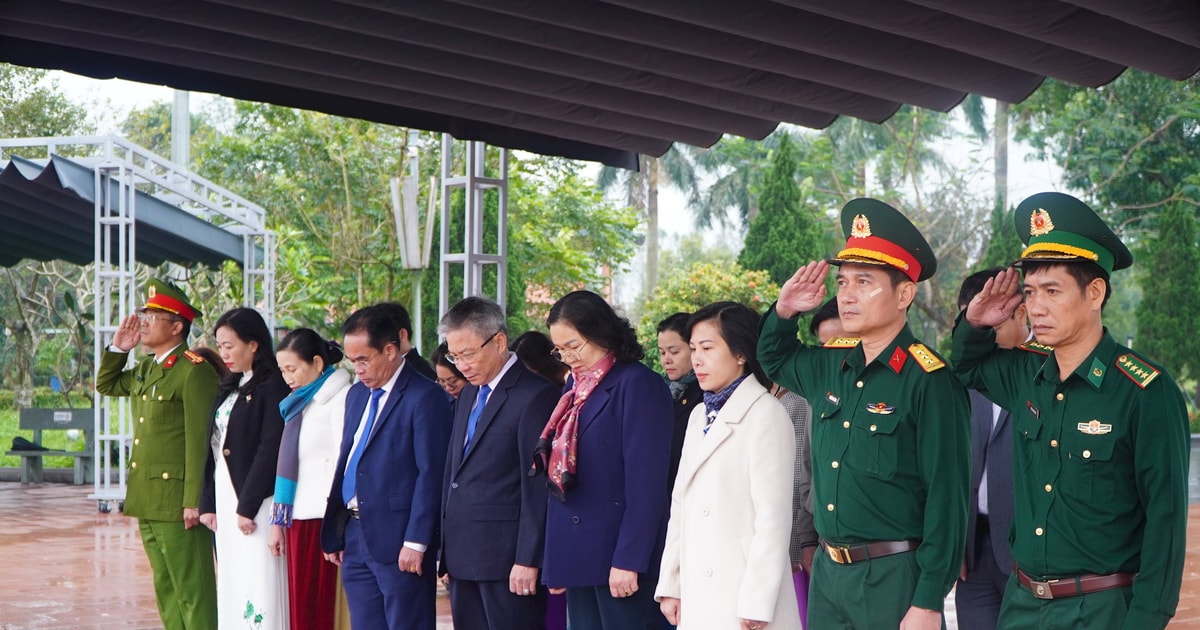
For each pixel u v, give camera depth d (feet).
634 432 13.82
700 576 12.50
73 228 41.22
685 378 16.46
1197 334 70.23
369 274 66.18
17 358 70.23
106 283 37.47
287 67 22.52
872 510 11.34
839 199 83.92
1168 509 9.87
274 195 65.10
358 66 22.81
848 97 23.50
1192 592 26.16
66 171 35.58
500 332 15.56
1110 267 10.57
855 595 11.37
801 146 88.48
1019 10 17.69
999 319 11.18
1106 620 10.16
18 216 39.58
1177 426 10.00
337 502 17.19
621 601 13.84
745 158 97.25
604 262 74.43
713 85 22.50
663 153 27.43
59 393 70.23
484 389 15.81
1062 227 10.56
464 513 15.43
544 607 15.71
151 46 21.71
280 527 18.24
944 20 18.79
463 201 61.05
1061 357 10.62
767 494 12.30
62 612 24.29
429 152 65.00
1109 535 10.20
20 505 41.06
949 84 21.40
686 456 13.05
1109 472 10.19
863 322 11.55
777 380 12.67
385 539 16.60
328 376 18.43
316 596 18.24
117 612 24.30
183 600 19.77
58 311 68.18
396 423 16.74
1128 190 74.02
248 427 18.52
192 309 20.34
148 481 19.66
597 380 14.17
